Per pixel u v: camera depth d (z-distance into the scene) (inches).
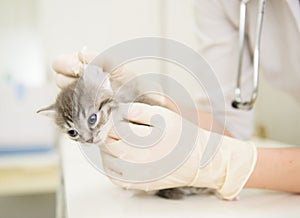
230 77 36.1
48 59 59.3
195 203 24.0
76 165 30.0
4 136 55.3
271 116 53.5
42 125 55.9
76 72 24.8
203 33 37.4
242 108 30.3
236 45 36.0
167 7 59.1
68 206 22.6
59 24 58.9
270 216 22.3
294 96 37.2
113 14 59.4
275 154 25.5
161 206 23.2
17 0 61.9
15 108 55.4
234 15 34.8
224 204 23.9
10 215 63.1
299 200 24.6
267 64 34.7
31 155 55.7
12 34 62.6
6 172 53.4
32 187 49.1
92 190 24.8
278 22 32.6
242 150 25.2
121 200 23.6
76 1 58.7
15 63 63.4
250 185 24.9
